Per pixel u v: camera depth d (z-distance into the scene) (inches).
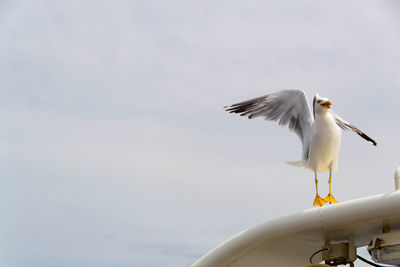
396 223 174.2
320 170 299.1
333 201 295.9
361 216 172.4
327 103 286.0
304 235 190.1
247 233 194.2
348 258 194.9
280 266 211.6
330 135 286.7
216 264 201.2
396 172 175.5
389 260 180.1
